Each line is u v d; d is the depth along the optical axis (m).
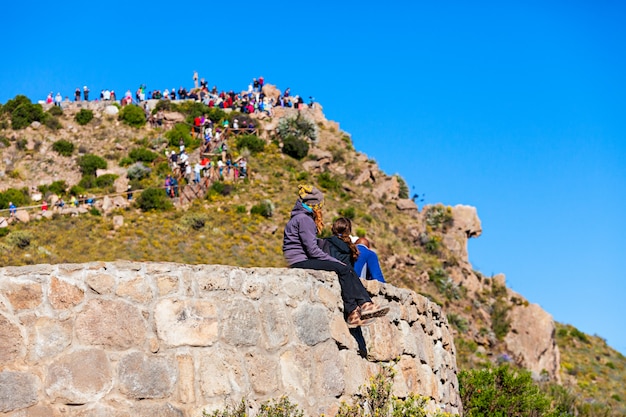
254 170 61.88
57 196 56.25
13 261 42.97
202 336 7.75
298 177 62.59
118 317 7.38
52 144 66.94
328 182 63.09
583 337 56.22
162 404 7.39
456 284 54.19
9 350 6.94
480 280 56.25
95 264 7.42
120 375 7.27
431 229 63.19
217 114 72.69
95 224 49.53
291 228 9.47
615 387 48.72
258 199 56.66
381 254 53.19
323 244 9.77
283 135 69.69
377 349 9.52
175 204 53.78
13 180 62.19
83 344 7.20
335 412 8.58
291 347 8.36
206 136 66.19
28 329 7.04
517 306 52.12
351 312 9.12
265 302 8.29
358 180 66.12
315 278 8.87
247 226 52.16
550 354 47.97
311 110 78.88
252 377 7.94
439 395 11.17
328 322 8.84
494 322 49.41
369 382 9.27
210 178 58.22
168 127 71.00
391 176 69.75
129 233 48.56
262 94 79.38
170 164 60.59
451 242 61.53
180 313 7.68
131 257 45.56
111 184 58.38
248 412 7.82
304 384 8.34
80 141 68.75
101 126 70.88
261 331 8.16
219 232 50.34
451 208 65.38
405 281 51.75
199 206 53.97
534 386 16.50
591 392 47.03
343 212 58.19
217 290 7.97
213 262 46.47
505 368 16.33
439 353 11.58
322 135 74.81
